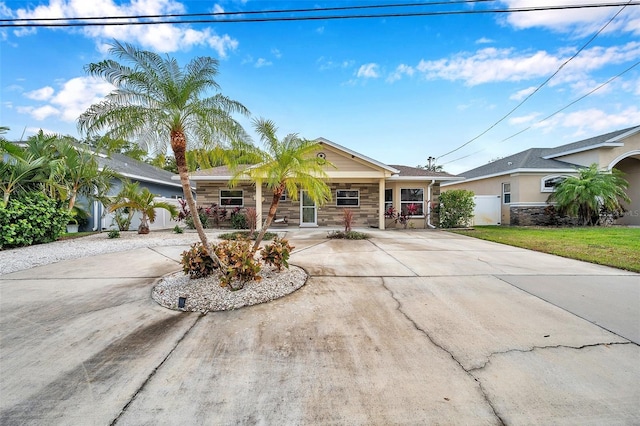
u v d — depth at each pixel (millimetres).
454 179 14789
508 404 2045
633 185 16828
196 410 1992
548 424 1863
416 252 7840
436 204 15320
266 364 2562
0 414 1946
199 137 4930
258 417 1927
